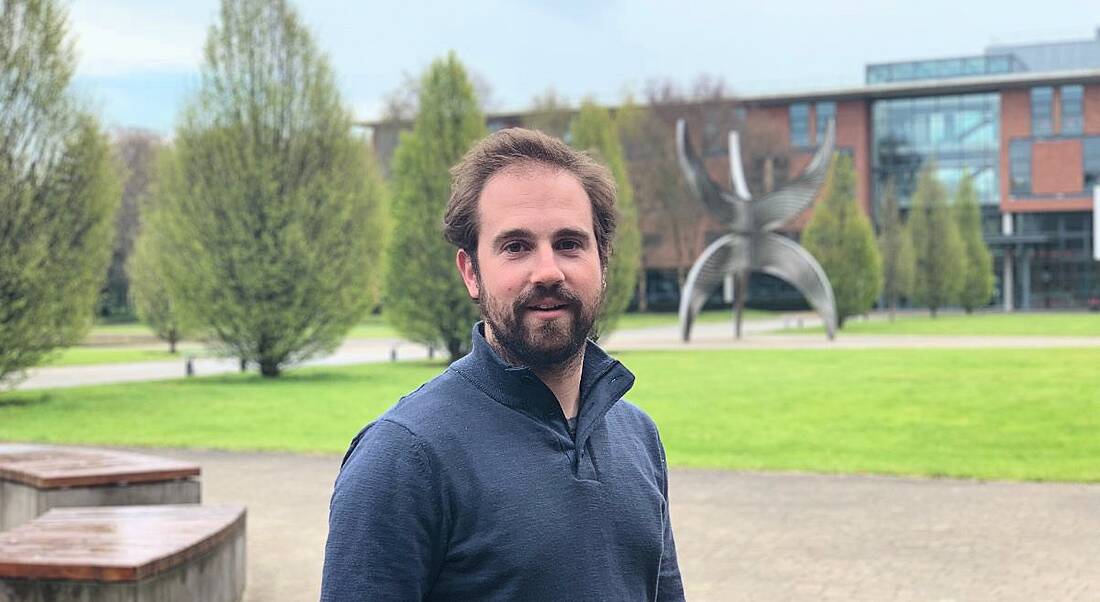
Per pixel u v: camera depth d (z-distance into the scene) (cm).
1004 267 8250
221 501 970
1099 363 2350
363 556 174
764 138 7094
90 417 1617
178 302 2417
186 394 1975
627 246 3194
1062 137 7881
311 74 2438
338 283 2444
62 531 584
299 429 1476
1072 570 705
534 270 186
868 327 5103
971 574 696
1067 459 1161
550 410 189
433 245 2762
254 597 658
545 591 179
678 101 7025
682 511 906
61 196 1869
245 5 2400
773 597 644
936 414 1527
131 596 499
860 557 743
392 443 181
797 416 1530
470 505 179
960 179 8006
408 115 6925
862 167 8006
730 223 3753
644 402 1709
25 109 1817
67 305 1894
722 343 3569
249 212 2367
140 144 6681
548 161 194
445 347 2912
